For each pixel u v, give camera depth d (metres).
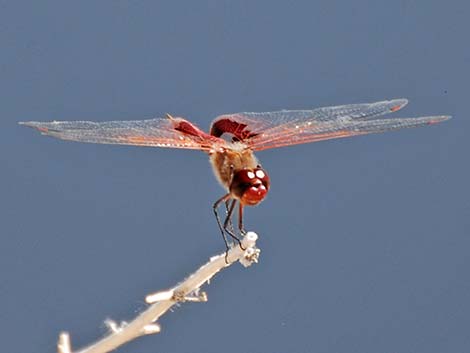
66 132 1.68
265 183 1.69
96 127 1.69
